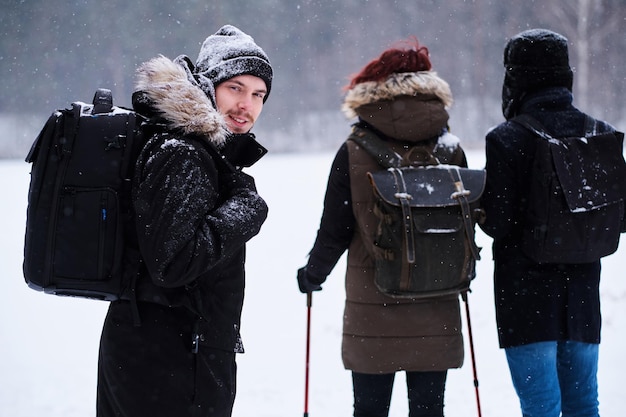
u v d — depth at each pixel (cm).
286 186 1744
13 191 1731
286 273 892
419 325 342
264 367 573
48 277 232
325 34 4625
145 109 252
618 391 488
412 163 340
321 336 650
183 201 233
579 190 337
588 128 352
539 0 4284
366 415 352
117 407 247
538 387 351
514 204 349
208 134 245
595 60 3997
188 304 245
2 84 4166
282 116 4334
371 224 339
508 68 367
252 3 4534
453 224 329
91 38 4281
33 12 4200
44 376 552
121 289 239
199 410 248
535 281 349
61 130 236
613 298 703
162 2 4356
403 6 4575
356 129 353
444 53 4462
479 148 3456
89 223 232
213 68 269
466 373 545
